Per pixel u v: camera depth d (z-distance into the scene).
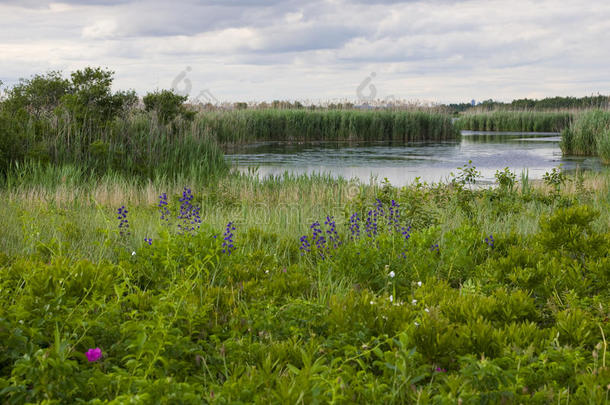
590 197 12.94
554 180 12.88
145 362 3.48
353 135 41.84
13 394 2.90
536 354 3.95
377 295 6.07
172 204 10.27
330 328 4.47
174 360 3.56
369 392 3.18
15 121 15.52
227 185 14.42
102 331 4.00
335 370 3.33
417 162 25.67
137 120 18.17
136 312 4.12
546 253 6.81
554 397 3.19
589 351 4.00
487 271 6.41
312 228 7.73
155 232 8.27
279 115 41.31
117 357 3.75
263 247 8.12
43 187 12.52
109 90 17.67
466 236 7.44
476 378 3.36
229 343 4.04
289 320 4.71
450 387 3.18
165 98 18.69
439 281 5.96
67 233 8.10
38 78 18.39
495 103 73.00
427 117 43.78
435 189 11.76
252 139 39.66
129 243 7.77
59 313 4.21
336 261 6.87
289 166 23.73
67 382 3.08
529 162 25.58
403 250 7.00
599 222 9.30
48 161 14.65
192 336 4.43
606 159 25.38
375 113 43.62
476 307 4.84
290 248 8.22
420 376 3.26
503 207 10.75
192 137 18.55
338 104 50.31
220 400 3.01
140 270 6.34
